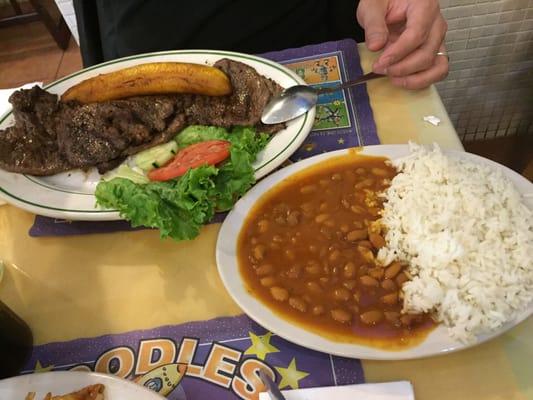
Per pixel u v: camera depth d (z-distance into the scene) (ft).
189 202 1.09
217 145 1.26
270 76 1.49
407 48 1.36
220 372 0.92
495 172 1.09
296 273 1.01
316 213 1.12
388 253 1.00
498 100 2.74
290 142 1.27
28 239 1.20
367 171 1.19
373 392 0.84
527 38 2.45
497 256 0.93
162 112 1.35
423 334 0.89
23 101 1.38
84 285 1.09
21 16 4.11
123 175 1.28
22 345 0.96
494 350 0.90
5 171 1.29
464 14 2.33
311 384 0.89
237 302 0.95
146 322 1.01
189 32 1.88
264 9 1.87
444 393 0.86
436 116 1.37
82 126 1.32
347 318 0.92
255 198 1.15
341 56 1.59
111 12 1.86
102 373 0.87
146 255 1.14
